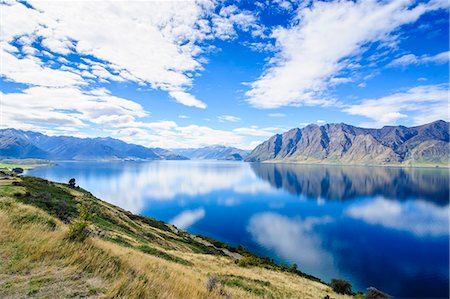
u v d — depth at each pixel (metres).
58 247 11.00
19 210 16.83
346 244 93.69
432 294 59.41
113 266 10.26
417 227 121.19
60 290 7.78
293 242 93.94
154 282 9.73
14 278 8.22
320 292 35.28
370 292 46.06
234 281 24.25
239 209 153.38
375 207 169.88
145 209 142.88
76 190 71.88
